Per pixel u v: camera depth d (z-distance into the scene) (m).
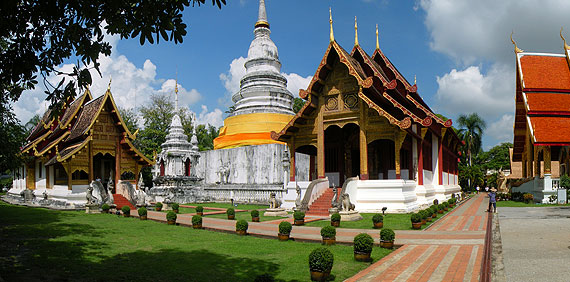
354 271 9.15
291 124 24.25
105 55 7.23
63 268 9.15
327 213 20.81
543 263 9.55
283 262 10.09
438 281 8.20
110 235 14.27
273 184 32.84
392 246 11.84
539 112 30.31
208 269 9.33
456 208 26.31
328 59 23.20
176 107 40.09
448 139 36.34
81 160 25.67
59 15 6.75
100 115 26.69
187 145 38.53
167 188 34.94
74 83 7.20
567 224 16.45
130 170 28.02
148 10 6.46
